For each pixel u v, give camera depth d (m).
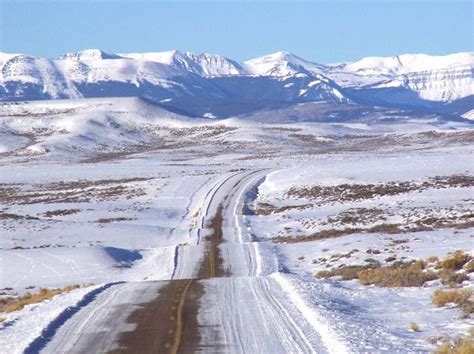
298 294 48.22
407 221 113.44
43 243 117.25
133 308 45.25
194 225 137.75
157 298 49.38
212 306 44.62
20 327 40.34
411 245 80.81
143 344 34.44
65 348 34.25
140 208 161.75
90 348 34.03
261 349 32.22
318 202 156.25
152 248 110.62
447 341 32.16
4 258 97.00
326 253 87.50
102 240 118.94
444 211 119.00
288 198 168.38
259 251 94.38
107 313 43.72
